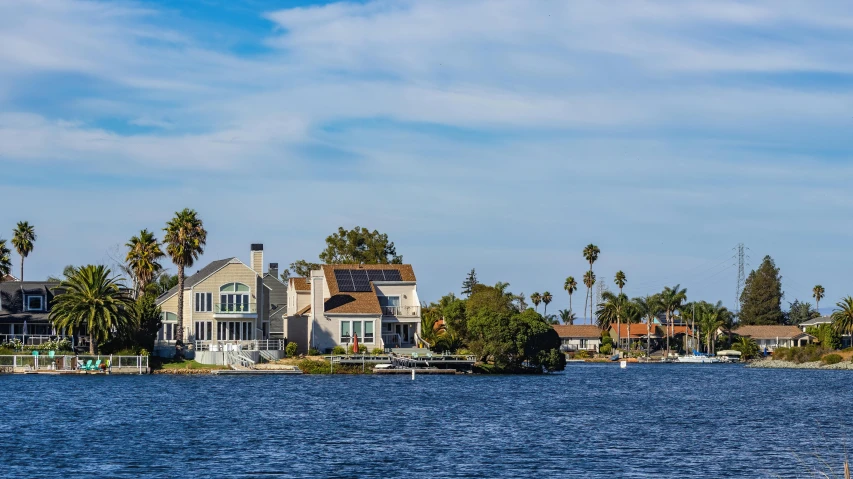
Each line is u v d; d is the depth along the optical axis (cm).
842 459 5359
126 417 6812
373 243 18225
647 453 5472
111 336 11581
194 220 11806
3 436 5819
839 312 18212
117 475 4662
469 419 6994
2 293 12581
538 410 7756
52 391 8669
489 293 14175
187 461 5047
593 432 6375
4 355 11062
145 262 11900
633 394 9856
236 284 12425
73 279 11175
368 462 5072
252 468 4872
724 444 5884
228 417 6900
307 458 5178
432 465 5003
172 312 12662
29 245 15025
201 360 11731
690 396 9738
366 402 8125
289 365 11800
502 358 12719
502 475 4756
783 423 7112
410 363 12150
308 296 13975
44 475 4650
